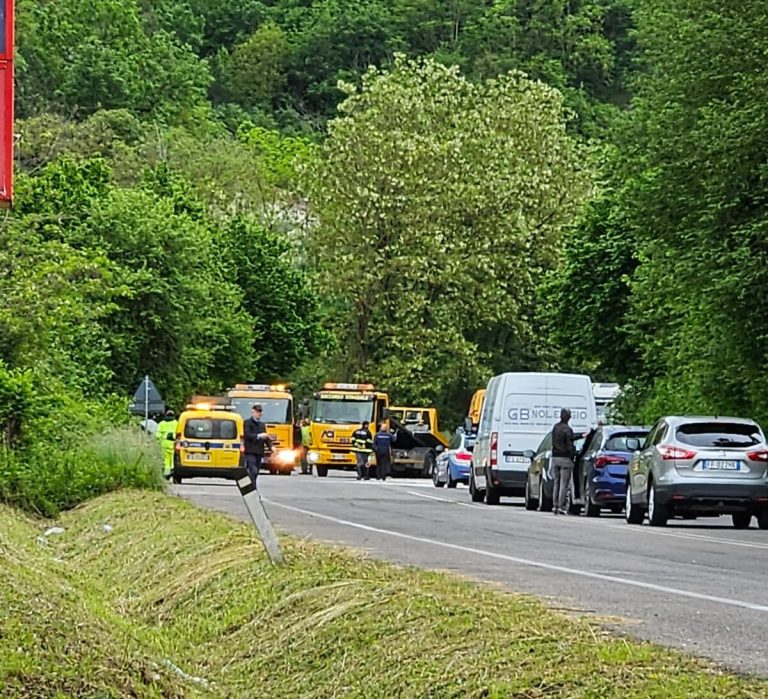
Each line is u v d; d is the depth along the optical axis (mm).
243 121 153750
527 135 107188
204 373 85438
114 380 78812
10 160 29062
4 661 12609
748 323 48125
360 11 169875
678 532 34906
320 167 104875
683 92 50656
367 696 13383
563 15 155250
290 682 14867
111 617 18172
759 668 13672
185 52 149375
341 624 15578
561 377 51844
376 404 86688
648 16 52844
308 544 22906
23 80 129375
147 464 40844
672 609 18500
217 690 14812
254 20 175500
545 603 18281
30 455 39844
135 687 13188
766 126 46906
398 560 24703
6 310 46906
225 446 63969
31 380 42000
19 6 134375
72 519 34844
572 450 44438
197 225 89250
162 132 124875
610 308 70938
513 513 43594
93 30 139500
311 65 169875
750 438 37469
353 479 77688
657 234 51500
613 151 54375
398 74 108625
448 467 69875
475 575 22359
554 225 104938
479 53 157125
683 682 11547
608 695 11352
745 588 21281
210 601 19469
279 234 114188
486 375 105312
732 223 48500
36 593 17188
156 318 79188
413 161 103188
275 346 106188
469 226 105125
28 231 51500
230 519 28484
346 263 103188
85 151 113938
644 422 64375
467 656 13219
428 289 105188
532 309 105812
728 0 49812
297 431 90188
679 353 55156
